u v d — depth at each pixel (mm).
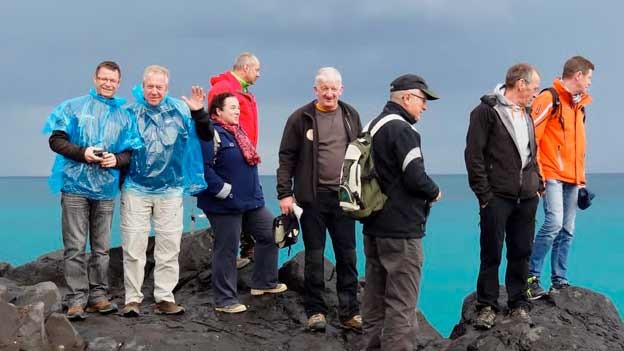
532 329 5031
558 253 5820
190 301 6004
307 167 5418
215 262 5723
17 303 5059
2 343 4598
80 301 5320
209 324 5539
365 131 4676
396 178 4520
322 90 5332
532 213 5137
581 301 5496
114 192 5348
